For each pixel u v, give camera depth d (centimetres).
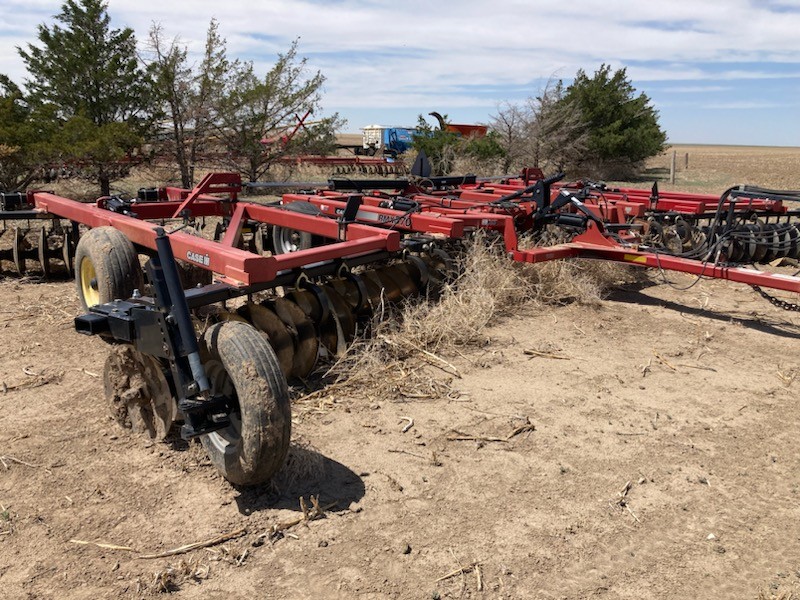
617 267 812
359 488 349
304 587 277
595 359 546
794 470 380
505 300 669
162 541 302
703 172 3088
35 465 360
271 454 307
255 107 1567
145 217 754
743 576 290
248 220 783
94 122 1388
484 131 2723
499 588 279
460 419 432
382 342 525
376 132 3444
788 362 549
